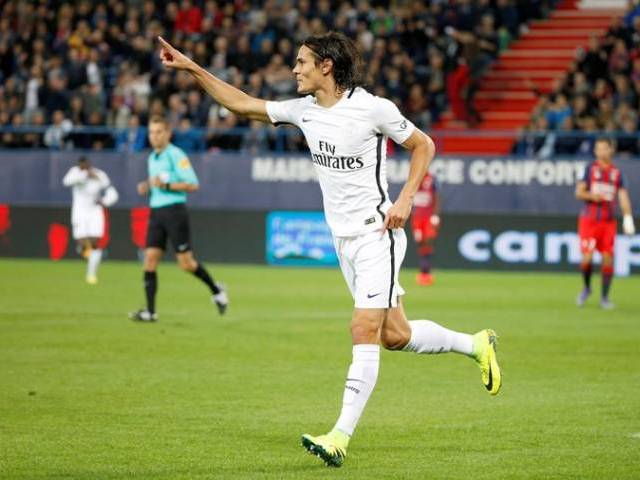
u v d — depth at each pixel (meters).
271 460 19.47
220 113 70.12
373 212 19.84
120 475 18.31
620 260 62.19
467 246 64.44
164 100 71.56
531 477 18.38
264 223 66.12
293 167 66.12
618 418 23.33
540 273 63.28
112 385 26.78
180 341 34.50
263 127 68.81
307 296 49.19
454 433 21.84
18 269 61.03
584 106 66.69
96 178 54.56
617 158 62.50
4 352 31.84
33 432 21.55
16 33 80.06
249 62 73.19
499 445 20.80
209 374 28.56
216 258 66.62
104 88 76.19
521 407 24.55
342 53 19.64
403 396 25.86
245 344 34.06
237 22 78.19
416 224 55.94
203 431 21.80
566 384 27.58
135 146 69.31
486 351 21.83
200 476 18.28
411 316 42.06
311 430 21.97
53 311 42.12
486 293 51.72
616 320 41.50
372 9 78.19
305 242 65.56
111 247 67.00
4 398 25.00
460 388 26.94
